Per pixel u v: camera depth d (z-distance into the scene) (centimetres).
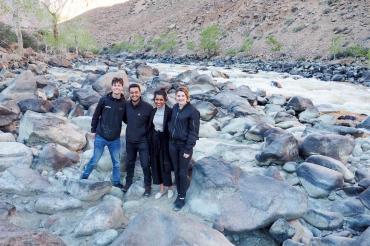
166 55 5859
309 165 620
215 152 754
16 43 3375
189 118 537
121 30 9106
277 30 4997
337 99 1673
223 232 484
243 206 503
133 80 1611
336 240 434
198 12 7388
